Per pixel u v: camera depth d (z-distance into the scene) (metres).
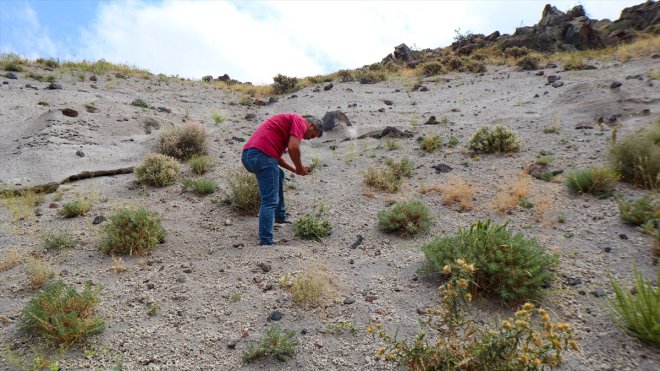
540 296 3.74
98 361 3.16
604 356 3.06
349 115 11.84
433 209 6.00
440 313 2.86
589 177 5.92
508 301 3.74
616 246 4.52
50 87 12.39
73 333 3.33
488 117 10.70
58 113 9.68
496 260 3.79
